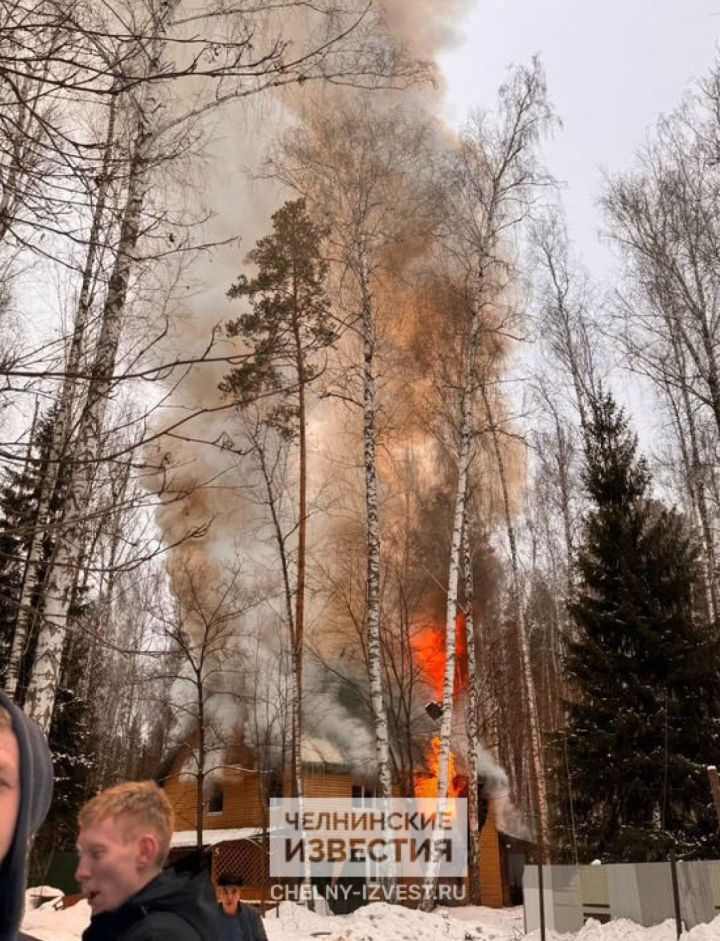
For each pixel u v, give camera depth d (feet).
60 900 27.81
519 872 91.45
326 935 41.11
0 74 12.69
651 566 62.23
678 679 57.82
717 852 53.26
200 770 62.44
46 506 20.16
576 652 61.87
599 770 58.08
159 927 5.98
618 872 45.27
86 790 65.51
